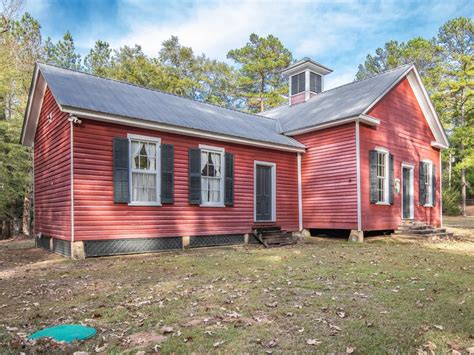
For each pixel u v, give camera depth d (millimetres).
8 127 15844
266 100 31188
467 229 15695
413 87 14148
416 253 8562
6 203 17219
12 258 8930
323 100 15055
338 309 4012
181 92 28734
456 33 28625
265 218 12023
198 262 7422
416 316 3748
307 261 7402
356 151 11430
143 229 8984
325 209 12305
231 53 31688
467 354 2824
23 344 3055
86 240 8102
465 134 23188
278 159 12438
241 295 4656
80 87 9367
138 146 9117
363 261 7344
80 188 8070
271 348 2961
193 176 9969
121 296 4730
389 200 12336
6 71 16000
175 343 3072
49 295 4914
